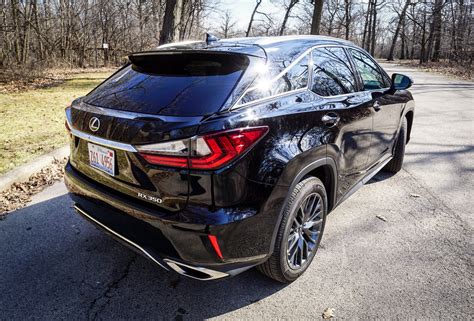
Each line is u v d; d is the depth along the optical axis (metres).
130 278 2.50
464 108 9.02
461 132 6.60
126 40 29.20
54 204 3.62
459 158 5.16
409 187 4.16
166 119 1.88
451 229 3.18
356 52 3.49
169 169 1.84
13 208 3.50
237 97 1.99
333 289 2.39
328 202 2.83
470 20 29.19
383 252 2.83
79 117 2.34
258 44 2.46
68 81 14.51
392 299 2.29
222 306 2.23
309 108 2.37
